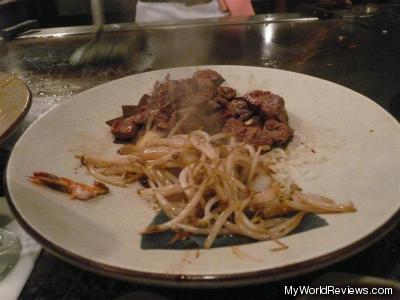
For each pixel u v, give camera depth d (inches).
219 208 9.5
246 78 15.1
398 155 9.8
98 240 8.3
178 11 30.0
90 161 11.3
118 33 23.4
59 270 8.8
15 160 10.3
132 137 12.8
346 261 8.7
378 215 8.0
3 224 9.9
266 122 12.6
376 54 19.6
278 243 8.0
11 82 13.1
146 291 8.3
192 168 10.3
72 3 36.1
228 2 29.3
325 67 18.5
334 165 10.7
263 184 10.2
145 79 15.2
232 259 7.6
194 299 8.2
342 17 24.5
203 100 13.4
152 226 8.9
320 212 8.9
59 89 17.2
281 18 24.5
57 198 9.4
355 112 12.2
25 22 24.3
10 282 8.5
